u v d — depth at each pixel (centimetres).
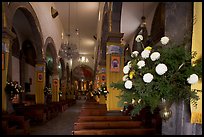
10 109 721
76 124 433
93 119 504
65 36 2425
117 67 799
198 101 220
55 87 1717
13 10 780
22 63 1589
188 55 220
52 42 1603
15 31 1351
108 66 799
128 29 1216
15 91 705
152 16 1002
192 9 259
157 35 912
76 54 1838
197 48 225
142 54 238
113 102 767
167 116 237
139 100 231
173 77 220
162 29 831
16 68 1507
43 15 1316
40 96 1281
